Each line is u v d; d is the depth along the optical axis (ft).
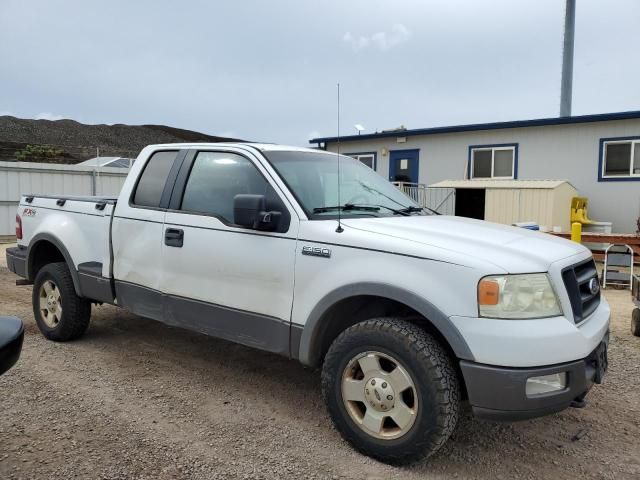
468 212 50.57
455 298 10.21
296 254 12.22
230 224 13.47
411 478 10.57
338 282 11.48
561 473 10.96
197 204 14.49
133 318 21.75
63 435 11.84
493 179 55.62
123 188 16.43
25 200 20.27
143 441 11.68
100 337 19.12
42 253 19.54
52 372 15.55
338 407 11.53
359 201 14.06
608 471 11.07
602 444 12.21
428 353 10.33
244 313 13.10
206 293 13.84
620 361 17.65
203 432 12.20
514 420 9.99
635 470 11.12
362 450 11.27
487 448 11.92
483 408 10.03
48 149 135.44
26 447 11.28
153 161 16.16
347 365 11.38
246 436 12.07
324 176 14.29
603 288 31.55
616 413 13.82
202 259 13.85
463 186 48.91
